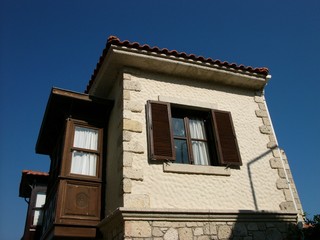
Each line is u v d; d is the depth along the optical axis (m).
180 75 7.37
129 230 4.84
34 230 8.45
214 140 6.75
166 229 5.11
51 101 6.64
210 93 7.46
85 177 6.17
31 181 9.20
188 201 5.63
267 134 7.39
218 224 5.54
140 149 5.84
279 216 6.09
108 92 7.81
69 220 5.57
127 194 5.23
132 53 6.68
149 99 6.63
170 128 6.32
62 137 6.97
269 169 6.83
